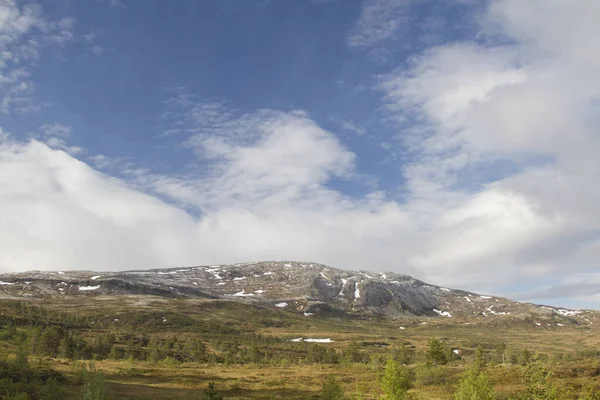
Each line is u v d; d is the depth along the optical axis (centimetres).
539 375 2934
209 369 12288
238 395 7419
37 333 13300
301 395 7550
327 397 5462
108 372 9338
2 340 13125
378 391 7225
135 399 6138
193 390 7575
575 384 7288
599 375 8250
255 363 16062
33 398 5069
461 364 14100
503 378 8269
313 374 11300
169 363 12744
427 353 12338
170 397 6569
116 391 6662
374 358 14825
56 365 9556
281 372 11844
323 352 18212
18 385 5269
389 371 5297
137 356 15250
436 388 8581
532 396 2919
